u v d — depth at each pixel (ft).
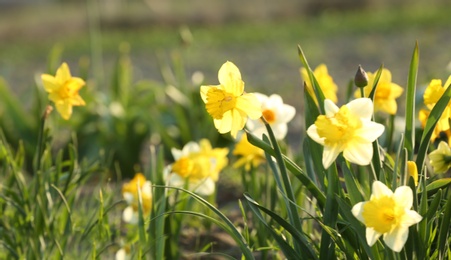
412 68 8.00
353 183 7.27
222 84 7.66
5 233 11.42
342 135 6.98
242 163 11.89
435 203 7.32
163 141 21.13
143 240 9.94
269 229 7.95
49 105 10.55
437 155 8.49
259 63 49.90
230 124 7.72
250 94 7.58
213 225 13.83
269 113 10.75
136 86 23.52
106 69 50.98
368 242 6.79
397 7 85.66
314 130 7.13
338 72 43.68
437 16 68.85
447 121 8.43
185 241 13.10
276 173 8.31
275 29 71.87
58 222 11.35
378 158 7.83
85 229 10.79
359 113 7.13
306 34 66.18
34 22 86.43
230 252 12.46
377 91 9.68
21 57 64.80
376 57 48.57
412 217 6.75
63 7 112.68
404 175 7.36
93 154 21.01
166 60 55.06
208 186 11.80
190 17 84.69
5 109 21.17
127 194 11.87
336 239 7.73
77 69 55.11
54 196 11.24
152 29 82.89
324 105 7.30
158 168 11.57
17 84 47.91
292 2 89.97
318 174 8.07
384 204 6.75
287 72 44.52
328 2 87.45
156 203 11.21
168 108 22.63
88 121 21.52
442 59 43.98
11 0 123.24
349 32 65.21
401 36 59.21
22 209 10.89
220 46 62.28
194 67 50.16
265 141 8.35
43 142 10.73
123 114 21.36
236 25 81.20
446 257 8.31
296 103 32.12
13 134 21.35
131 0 94.32
